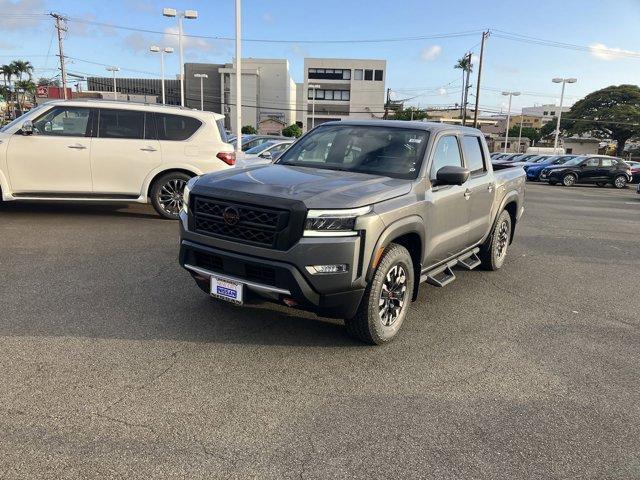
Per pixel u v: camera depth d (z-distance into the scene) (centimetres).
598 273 714
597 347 445
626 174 2809
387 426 305
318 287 357
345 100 8088
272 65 8169
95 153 821
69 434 279
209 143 875
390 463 271
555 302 569
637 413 336
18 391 319
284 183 392
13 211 899
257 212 364
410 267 430
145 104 861
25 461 256
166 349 390
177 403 317
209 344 403
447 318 498
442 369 385
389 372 375
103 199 842
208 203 389
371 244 369
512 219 725
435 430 304
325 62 7912
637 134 6675
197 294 512
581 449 293
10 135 789
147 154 846
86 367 355
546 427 314
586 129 6838
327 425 303
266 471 260
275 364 376
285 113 8312
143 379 344
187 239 402
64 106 816
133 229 796
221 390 335
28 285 516
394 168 461
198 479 251
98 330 417
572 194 2162
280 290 359
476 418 320
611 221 1297
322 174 436
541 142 8919
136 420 296
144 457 264
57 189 816
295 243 352
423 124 512
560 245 915
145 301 487
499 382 370
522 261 766
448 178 437
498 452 286
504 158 3825
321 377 361
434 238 466
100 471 252
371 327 399
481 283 630
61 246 675
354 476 260
